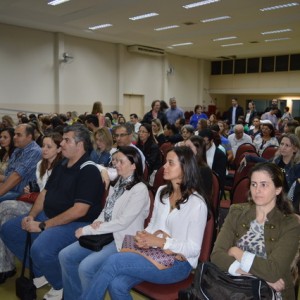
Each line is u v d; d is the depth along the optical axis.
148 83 13.77
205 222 1.77
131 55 12.96
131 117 7.92
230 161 4.67
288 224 1.52
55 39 10.66
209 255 1.79
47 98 10.68
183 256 1.73
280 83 15.00
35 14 9.03
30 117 8.20
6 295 2.37
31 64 10.20
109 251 2.00
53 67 10.74
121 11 8.46
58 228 2.21
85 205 2.19
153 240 1.74
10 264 2.54
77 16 9.12
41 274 2.41
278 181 1.54
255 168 1.58
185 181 1.80
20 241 2.42
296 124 4.93
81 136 2.32
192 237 1.72
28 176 2.91
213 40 11.77
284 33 10.53
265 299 1.33
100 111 7.22
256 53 14.60
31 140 2.98
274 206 1.58
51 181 2.46
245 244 1.59
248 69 15.90
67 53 10.95
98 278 1.71
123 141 3.53
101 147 3.55
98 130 3.54
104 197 2.43
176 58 15.00
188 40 11.80
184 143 2.69
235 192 2.46
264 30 10.09
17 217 2.49
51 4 8.30
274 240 1.52
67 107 11.12
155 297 1.69
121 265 1.69
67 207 2.31
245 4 7.78
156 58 13.99
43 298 2.25
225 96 17.84
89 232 2.03
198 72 16.34
